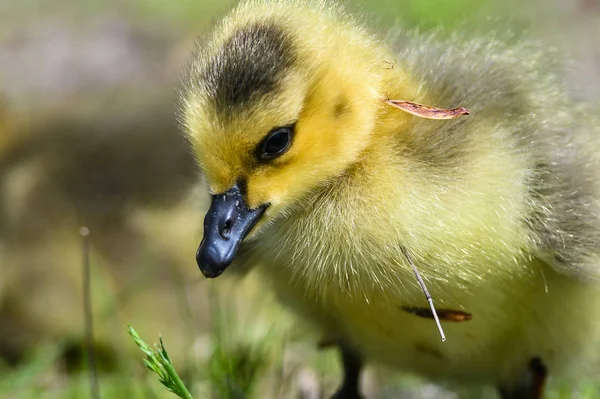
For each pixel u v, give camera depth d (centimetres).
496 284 114
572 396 120
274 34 113
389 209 113
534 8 168
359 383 119
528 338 116
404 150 114
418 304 114
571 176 115
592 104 119
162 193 126
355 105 114
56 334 127
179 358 126
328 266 114
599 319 116
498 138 114
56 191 128
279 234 115
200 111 113
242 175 113
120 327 126
